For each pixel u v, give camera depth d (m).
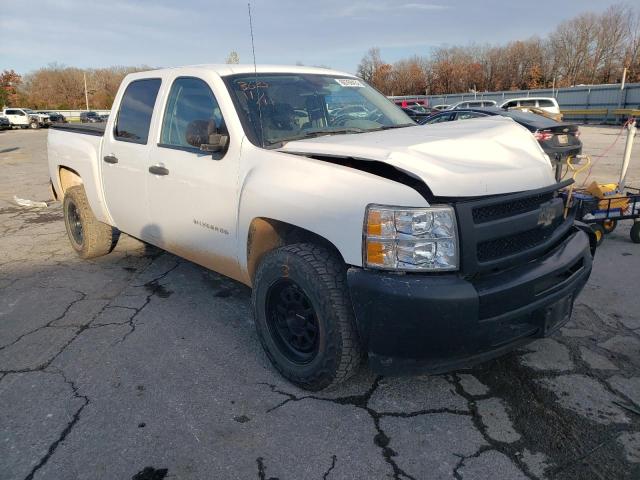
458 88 72.31
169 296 4.51
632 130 6.18
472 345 2.44
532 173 2.83
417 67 77.12
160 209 4.04
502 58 69.81
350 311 2.66
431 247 2.39
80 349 3.58
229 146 3.35
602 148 16.39
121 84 4.68
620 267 5.00
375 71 80.12
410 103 40.06
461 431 2.64
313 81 3.98
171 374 3.23
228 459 2.47
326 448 2.54
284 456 2.49
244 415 2.80
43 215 8.34
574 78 65.00
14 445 2.60
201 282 4.84
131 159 4.29
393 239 2.41
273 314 3.11
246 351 3.51
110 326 3.93
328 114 3.77
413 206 2.40
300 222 2.77
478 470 2.37
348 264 2.58
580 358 3.30
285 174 2.92
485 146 2.91
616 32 61.56
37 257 5.80
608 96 34.81
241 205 3.17
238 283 4.79
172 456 2.50
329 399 2.93
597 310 4.00
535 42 67.81
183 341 3.67
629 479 2.29
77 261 5.58
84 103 84.44
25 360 3.44
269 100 3.55
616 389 2.97
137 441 2.61
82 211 5.30
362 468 2.40
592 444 2.52
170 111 3.98
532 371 3.17
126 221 4.65
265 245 3.21
